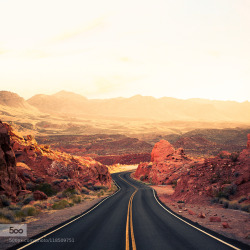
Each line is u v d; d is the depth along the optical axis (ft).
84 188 136.56
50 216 61.36
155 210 68.33
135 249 28.60
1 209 60.80
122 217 55.88
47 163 137.90
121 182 244.83
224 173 90.68
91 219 53.83
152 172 251.19
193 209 70.28
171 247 29.27
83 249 29.27
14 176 91.50
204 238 33.50
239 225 43.52
